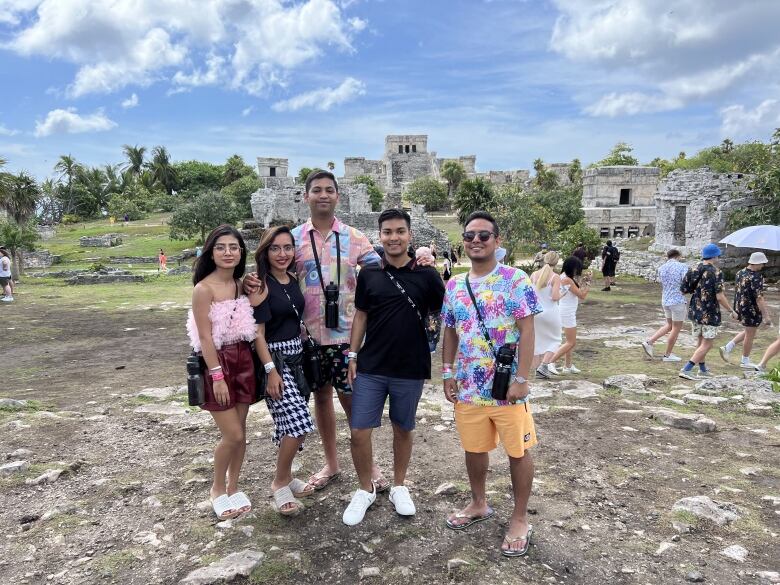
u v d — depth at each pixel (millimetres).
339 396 4352
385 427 5797
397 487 3936
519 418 3367
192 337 3678
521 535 3391
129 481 4328
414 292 3646
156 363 9508
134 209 71250
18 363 9602
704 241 20625
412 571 3176
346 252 4031
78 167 85438
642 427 5727
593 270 25281
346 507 3932
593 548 3424
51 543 3439
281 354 3787
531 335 3342
